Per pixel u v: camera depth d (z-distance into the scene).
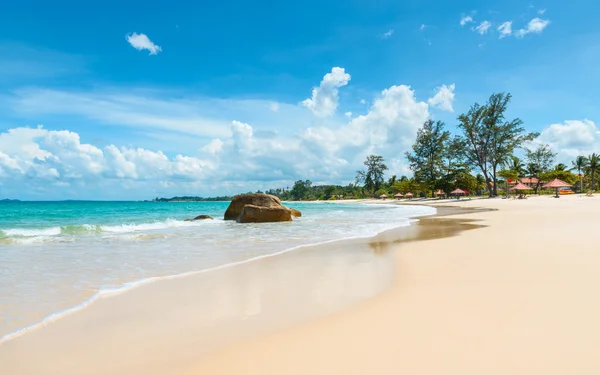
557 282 5.02
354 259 7.82
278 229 15.98
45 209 43.12
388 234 12.92
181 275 6.46
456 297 4.52
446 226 15.55
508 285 4.96
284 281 5.90
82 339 3.61
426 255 7.87
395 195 94.00
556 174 80.44
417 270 6.31
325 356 3.05
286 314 4.23
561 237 9.77
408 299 4.55
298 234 13.64
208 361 3.08
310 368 2.84
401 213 29.16
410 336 3.37
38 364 3.09
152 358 3.17
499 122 61.34
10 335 3.72
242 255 8.70
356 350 3.13
